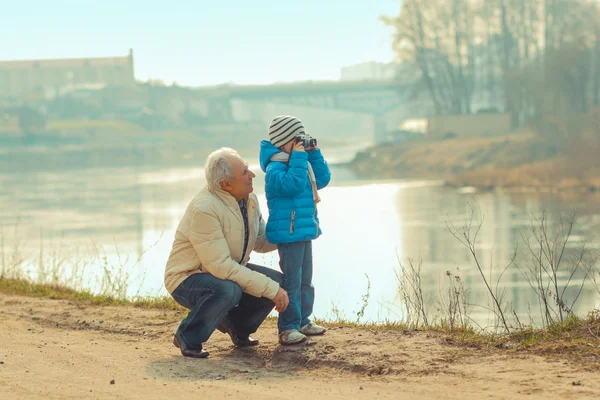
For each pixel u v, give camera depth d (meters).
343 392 4.72
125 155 194.00
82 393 4.74
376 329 6.53
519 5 110.94
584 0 103.19
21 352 6.21
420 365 5.20
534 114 99.50
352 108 199.62
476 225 43.25
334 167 111.31
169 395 4.67
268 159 5.91
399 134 124.25
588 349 5.14
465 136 110.12
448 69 115.69
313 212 6.00
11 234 46.47
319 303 15.84
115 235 45.53
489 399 4.34
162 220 55.34
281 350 5.83
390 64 120.88
